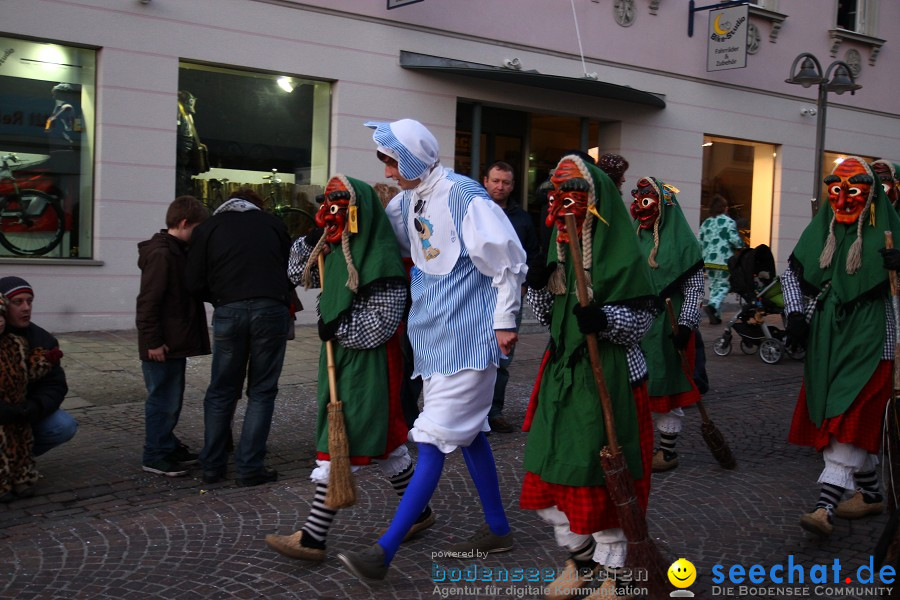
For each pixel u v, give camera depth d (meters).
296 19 9.93
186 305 4.91
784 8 14.69
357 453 3.62
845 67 10.94
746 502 4.66
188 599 3.39
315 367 8.02
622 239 3.15
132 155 9.09
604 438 3.14
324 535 3.70
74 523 4.23
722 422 6.53
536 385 3.45
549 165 13.03
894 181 4.70
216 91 9.66
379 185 4.77
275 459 5.36
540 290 3.34
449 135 11.27
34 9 8.46
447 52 11.11
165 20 9.13
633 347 3.31
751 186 14.91
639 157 13.17
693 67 13.63
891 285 3.99
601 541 3.26
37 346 4.68
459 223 3.59
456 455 5.48
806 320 4.30
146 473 4.99
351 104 10.41
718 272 11.37
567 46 12.21
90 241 9.09
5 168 8.58
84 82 8.93
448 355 3.59
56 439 4.83
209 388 4.85
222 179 9.80
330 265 3.74
